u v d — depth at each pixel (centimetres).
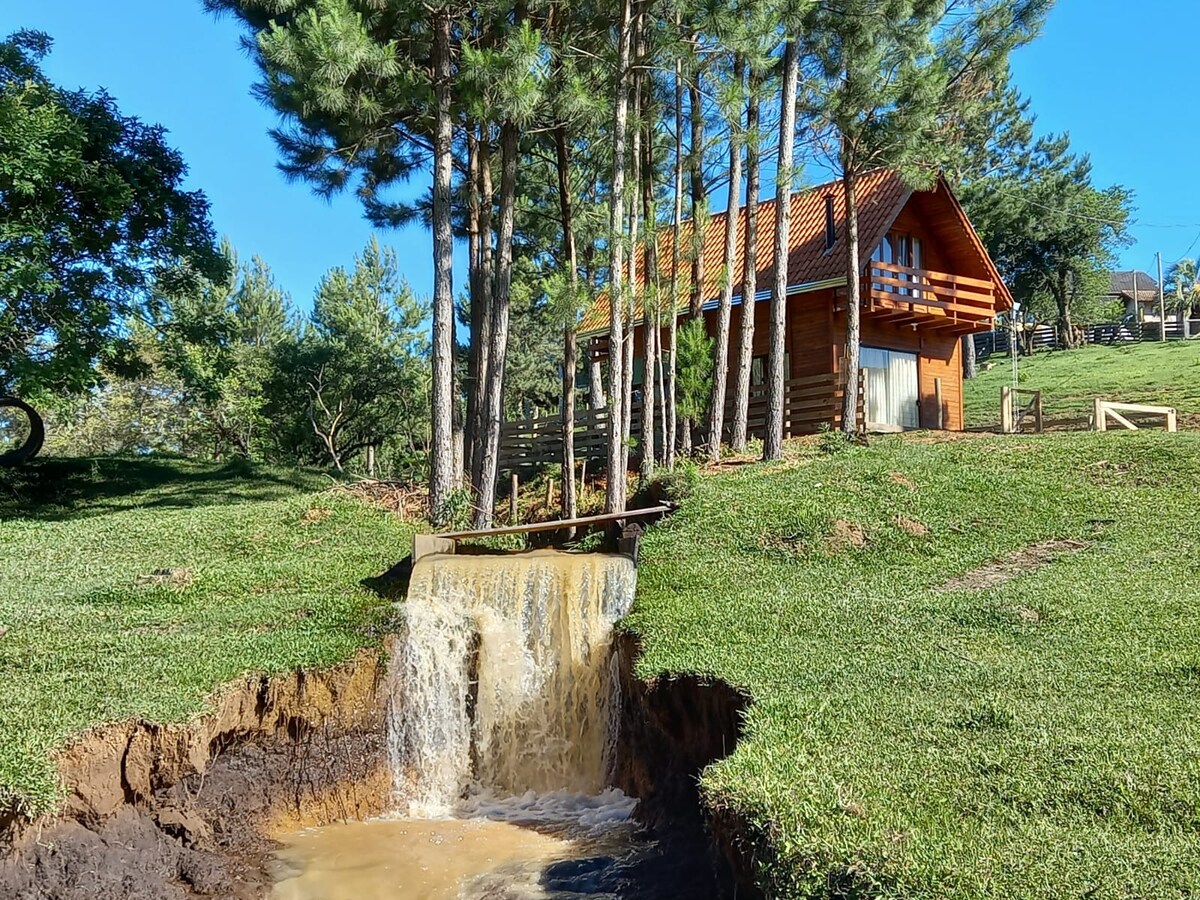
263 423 4222
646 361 2028
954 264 2817
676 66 1798
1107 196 5209
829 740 833
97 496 2597
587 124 2083
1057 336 5503
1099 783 722
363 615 1334
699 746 1013
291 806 1114
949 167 4153
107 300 2409
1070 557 1418
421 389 4362
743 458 2161
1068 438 2058
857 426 2309
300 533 1930
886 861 617
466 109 1870
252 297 4619
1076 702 902
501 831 1088
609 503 1783
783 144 2067
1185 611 1141
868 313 2534
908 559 1478
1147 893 570
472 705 1293
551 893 895
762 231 2922
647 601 1336
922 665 1030
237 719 1098
